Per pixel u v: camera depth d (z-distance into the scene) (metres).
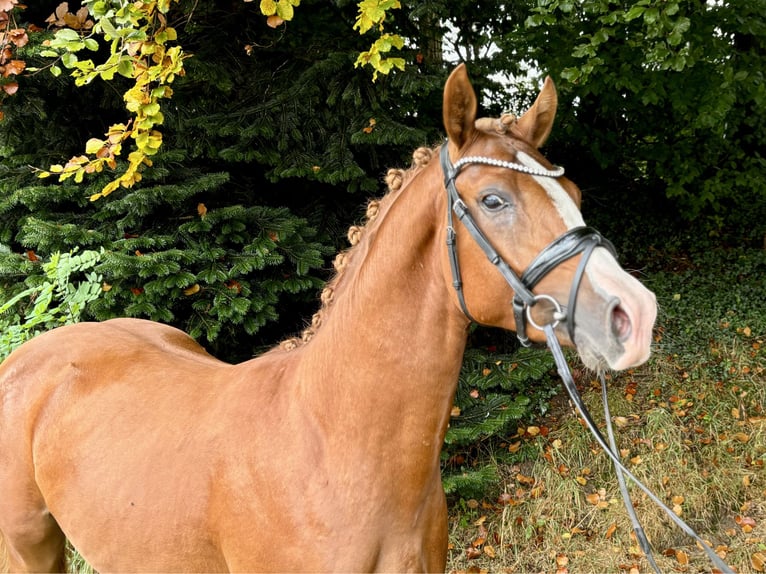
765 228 6.31
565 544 3.47
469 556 3.46
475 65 4.58
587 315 1.25
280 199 4.02
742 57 4.61
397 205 1.52
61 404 2.05
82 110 3.62
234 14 3.77
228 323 3.46
